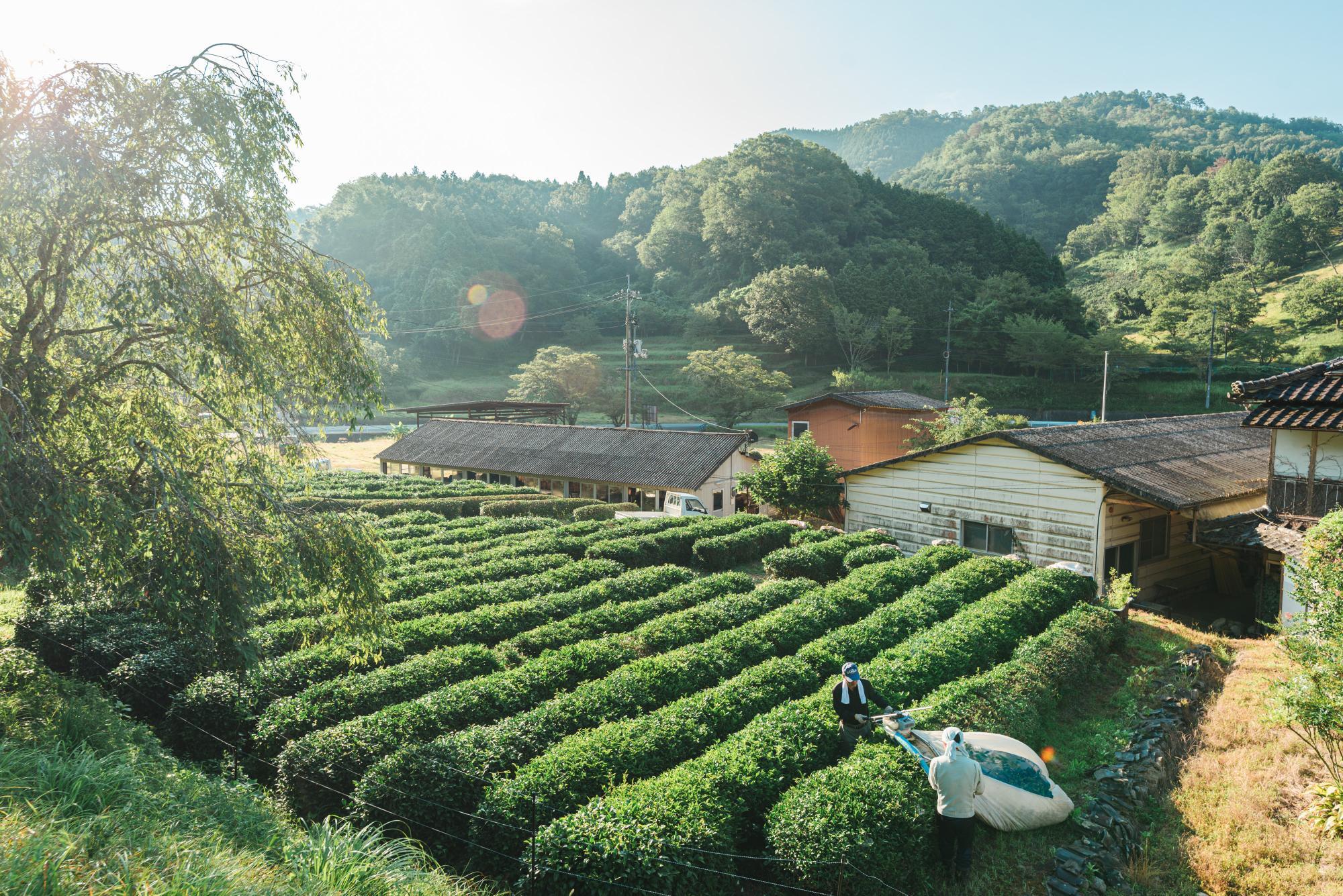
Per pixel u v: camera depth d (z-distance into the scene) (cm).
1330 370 1636
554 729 1057
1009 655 1428
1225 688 1304
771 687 1184
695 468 3497
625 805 806
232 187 967
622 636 1450
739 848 866
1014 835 923
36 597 1683
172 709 1131
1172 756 1092
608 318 12425
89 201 881
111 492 944
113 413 1034
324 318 1072
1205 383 8131
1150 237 15388
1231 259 12125
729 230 12756
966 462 2420
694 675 1258
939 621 1584
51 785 671
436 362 10744
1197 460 2373
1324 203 11688
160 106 915
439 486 3794
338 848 657
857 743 1005
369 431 7625
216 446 1104
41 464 848
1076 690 1351
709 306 11031
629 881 733
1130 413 7819
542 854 758
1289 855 841
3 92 859
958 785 833
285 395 1085
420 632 1459
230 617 981
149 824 638
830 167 13562
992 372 9394
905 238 12438
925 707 1085
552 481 4044
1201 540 1852
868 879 771
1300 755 1041
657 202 17288
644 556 2291
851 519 2841
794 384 9188
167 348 1017
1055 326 8469
